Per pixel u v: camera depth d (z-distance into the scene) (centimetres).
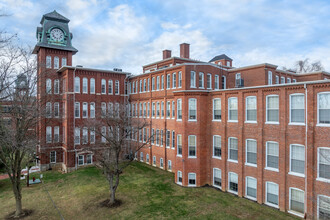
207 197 2052
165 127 2947
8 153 1856
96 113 3269
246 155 2030
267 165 1877
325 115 1538
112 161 2205
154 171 2923
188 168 2345
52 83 3234
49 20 3384
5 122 1895
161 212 1783
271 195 1850
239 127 2058
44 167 3241
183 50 3712
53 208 1928
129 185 2414
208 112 2364
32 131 2292
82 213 1816
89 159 3288
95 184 2497
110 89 3547
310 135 1579
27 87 1745
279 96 1784
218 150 2289
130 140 3469
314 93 1577
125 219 1692
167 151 2934
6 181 2839
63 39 3456
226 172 2188
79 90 3247
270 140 1839
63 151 3312
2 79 1524
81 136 3078
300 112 1677
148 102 3322
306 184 1605
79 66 3478
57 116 3300
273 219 1633
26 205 2014
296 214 1681
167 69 2914
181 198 2042
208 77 2875
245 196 2028
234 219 1644
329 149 1508
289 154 1728
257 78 3086
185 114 2348
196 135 2327
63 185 2509
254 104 1972
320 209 1553
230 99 2173
